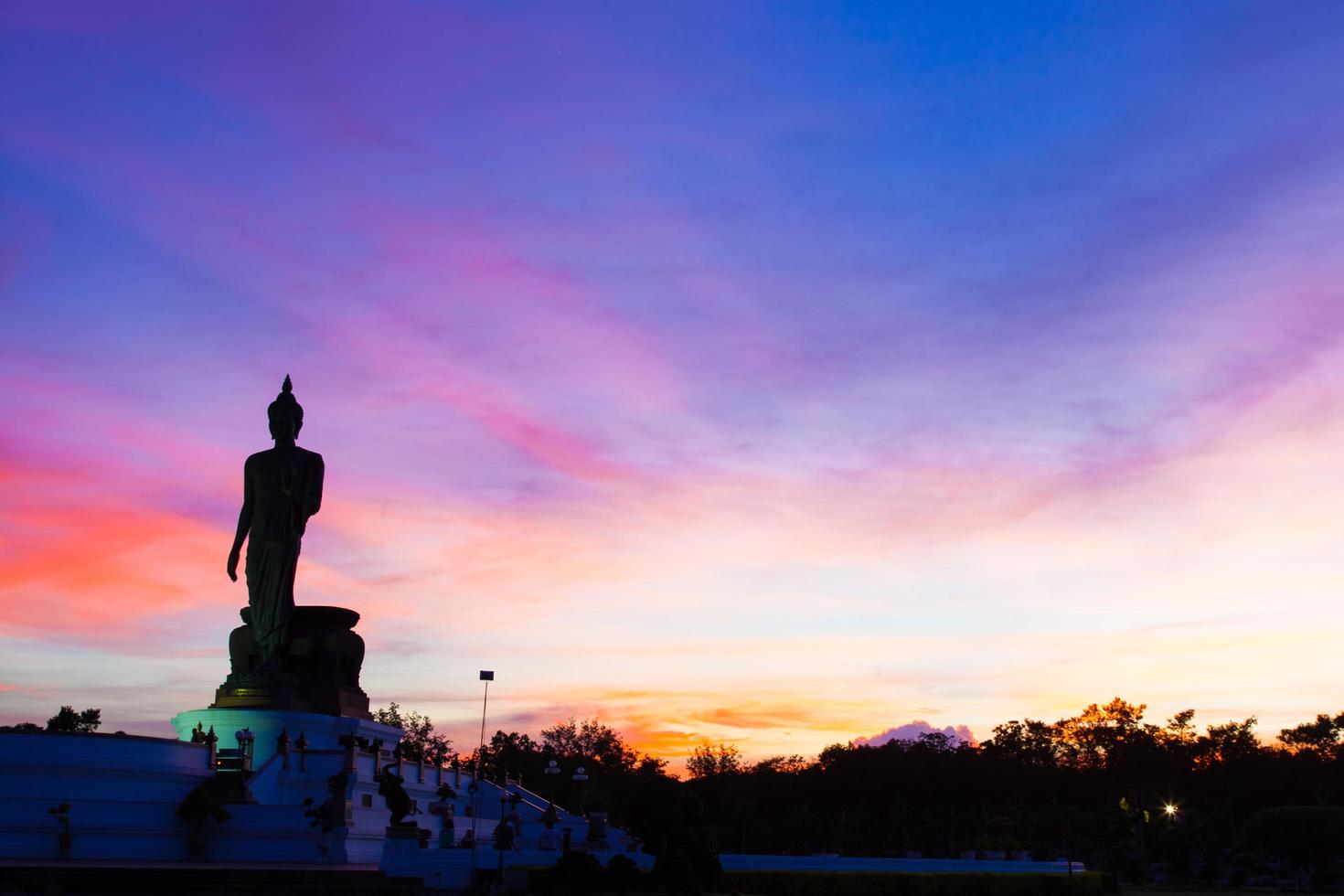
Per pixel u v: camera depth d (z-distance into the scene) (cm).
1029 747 19675
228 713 11031
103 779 8806
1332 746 18800
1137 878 13400
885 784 17212
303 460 12244
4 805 8506
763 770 19125
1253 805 17325
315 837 9050
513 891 7788
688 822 8300
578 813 14775
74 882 7212
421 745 18400
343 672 12050
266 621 11794
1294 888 12456
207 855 8931
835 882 8738
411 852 7975
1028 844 15650
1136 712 19700
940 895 9188
